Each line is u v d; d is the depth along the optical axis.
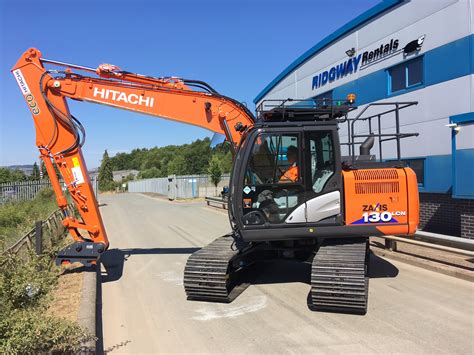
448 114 11.27
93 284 6.94
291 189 6.43
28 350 3.77
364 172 6.51
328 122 6.41
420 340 4.75
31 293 5.93
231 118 7.66
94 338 4.31
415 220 6.37
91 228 7.60
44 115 7.49
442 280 7.18
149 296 6.92
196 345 4.87
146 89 7.71
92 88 7.64
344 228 6.39
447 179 11.38
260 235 6.43
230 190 6.95
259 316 5.74
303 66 18.84
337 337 4.91
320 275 5.70
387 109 13.53
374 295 6.45
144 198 42.50
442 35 11.38
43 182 22.55
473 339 4.75
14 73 7.48
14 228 12.33
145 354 4.69
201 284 6.32
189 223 16.94
